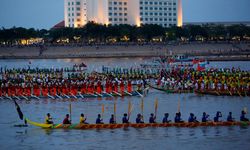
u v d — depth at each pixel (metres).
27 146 182.75
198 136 191.25
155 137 190.50
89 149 176.75
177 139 187.38
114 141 185.75
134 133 196.75
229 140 185.62
